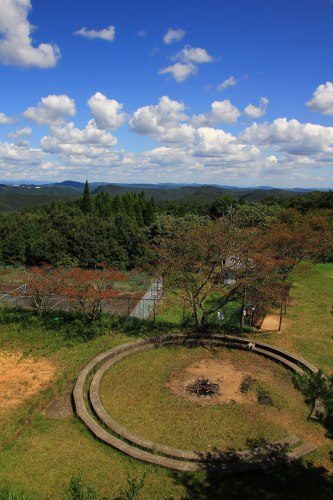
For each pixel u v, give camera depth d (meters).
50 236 36.16
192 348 16.66
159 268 18.81
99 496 8.42
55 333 17.58
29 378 13.76
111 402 12.44
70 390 13.06
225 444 10.39
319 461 9.66
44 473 9.10
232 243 18.06
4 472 9.09
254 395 12.95
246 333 18.03
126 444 10.12
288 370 14.72
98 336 17.44
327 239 27.88
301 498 8.45
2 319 18.89
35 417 11.40
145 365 15.09
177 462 9.44
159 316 20.89
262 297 17.66
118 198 52.19
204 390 13.21
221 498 8.45
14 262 37.16
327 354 15.84
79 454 9.83
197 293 18.17
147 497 8.45
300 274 24.44
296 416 11.73
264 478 9.06
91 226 36.47
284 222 31.38
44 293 19.50
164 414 11.80
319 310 21.92
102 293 18.09
